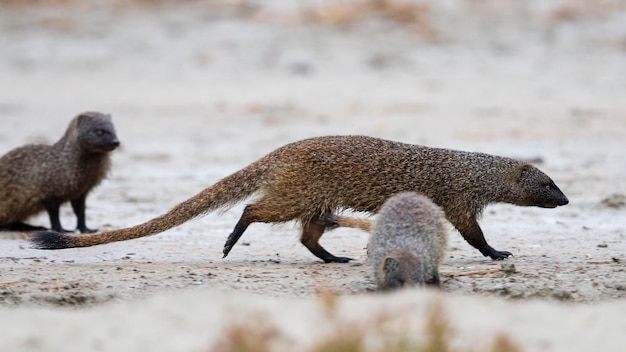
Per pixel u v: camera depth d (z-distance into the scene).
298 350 6.90
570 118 22.88
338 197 11.08
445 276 10.10
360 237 12.84
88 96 26.83
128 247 12.20
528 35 31.09
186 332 7.49
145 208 15.12
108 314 7.96
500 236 12.84
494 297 9.28
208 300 8.37
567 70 28.38
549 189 11.61
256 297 8.99
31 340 7.30
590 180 16.56
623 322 7.70
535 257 11.49
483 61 29.19
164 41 31.16
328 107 24.61
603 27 31.67
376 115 23.52
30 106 25.72
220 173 17.80
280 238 12.84
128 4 33.84
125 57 30.31
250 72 28.78
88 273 10.40
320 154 10.98
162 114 24.39
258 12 32.84
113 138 13.85
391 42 30.62
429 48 30.22
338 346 6.75
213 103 25.53
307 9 32.81
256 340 6.88
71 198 14.05
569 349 7.14
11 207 13.98
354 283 9.67
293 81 27.86
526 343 7.23
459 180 11.28
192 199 11.12
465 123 22.36
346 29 31.56
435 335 6.91
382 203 11.15
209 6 33.41
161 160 19.14
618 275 10.08
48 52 30.84
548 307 8.21
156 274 10.32
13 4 34.06
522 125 22.06
